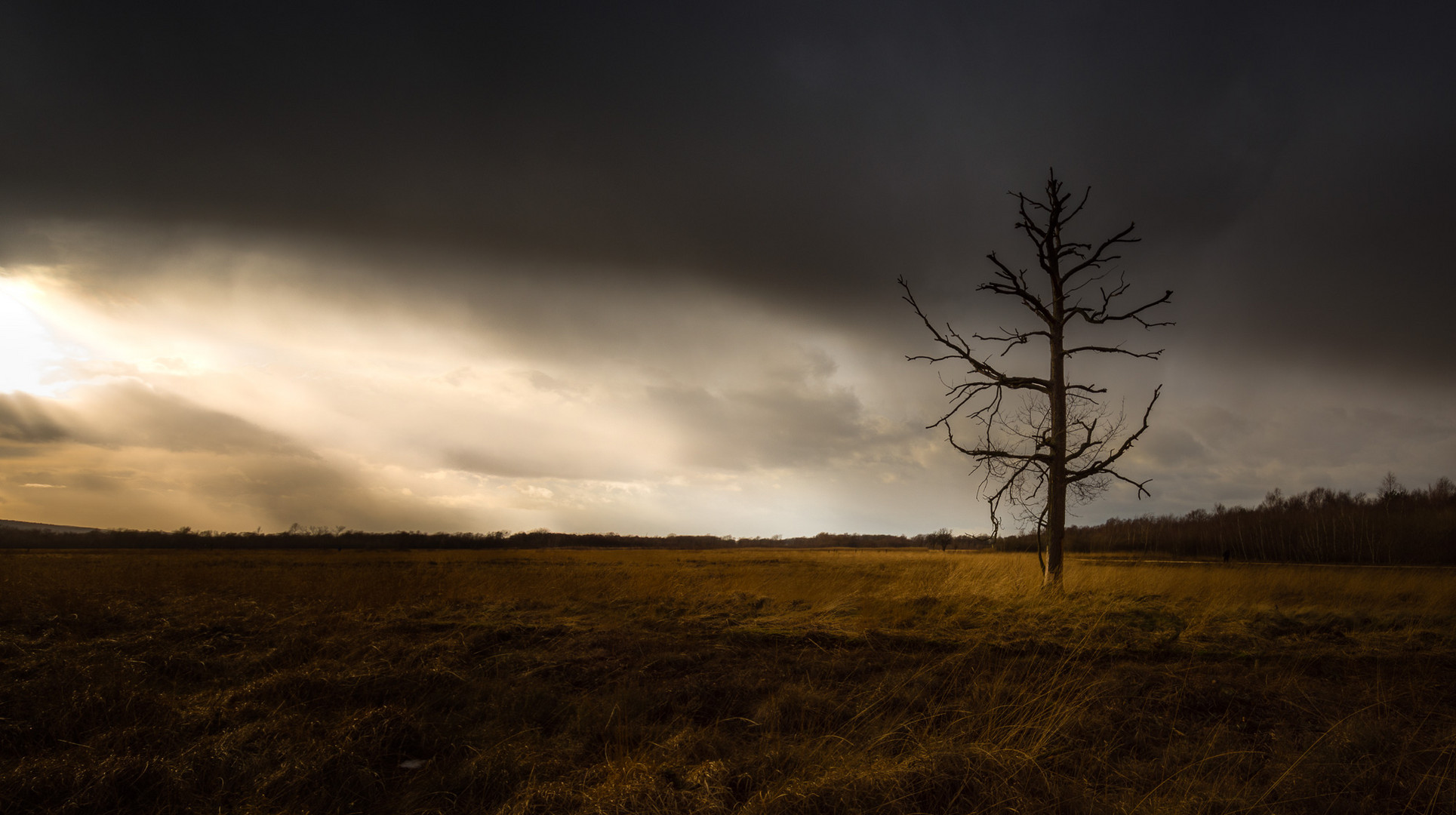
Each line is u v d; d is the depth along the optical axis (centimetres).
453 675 801
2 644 921
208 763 537
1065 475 1691
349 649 941
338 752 555
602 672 849
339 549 9038
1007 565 1922
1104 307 1727
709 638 1074
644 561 4903
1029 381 1777
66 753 562
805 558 6175
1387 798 505
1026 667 843
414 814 488
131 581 1903
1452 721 668
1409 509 7188
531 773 529
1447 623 1162
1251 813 472
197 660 885
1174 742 611
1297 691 762
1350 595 1484
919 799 481
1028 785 505
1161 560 5019
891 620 1189
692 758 561
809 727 641
